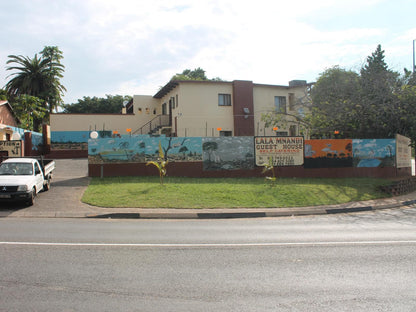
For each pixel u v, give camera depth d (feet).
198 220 39.09
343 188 59.06
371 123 79.10
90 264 20.33
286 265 20.70
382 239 28.32
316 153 71.67
